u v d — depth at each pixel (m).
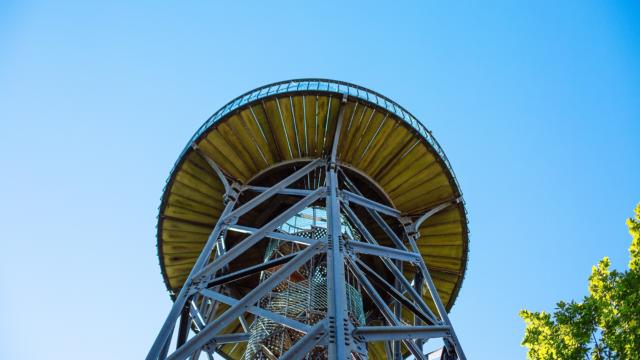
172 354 9.20
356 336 8.95
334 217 11.52
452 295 17.50
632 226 15.28
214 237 13.02
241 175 15.81
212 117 15.59
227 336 13.55
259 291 10.11
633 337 12.67
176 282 17.28
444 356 11.07
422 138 15.08
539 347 14.59
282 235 11.94
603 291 14.71
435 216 16.19
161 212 16.05
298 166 15.62
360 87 15.25
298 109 14.76
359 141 15.20
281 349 11.67
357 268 11.05
